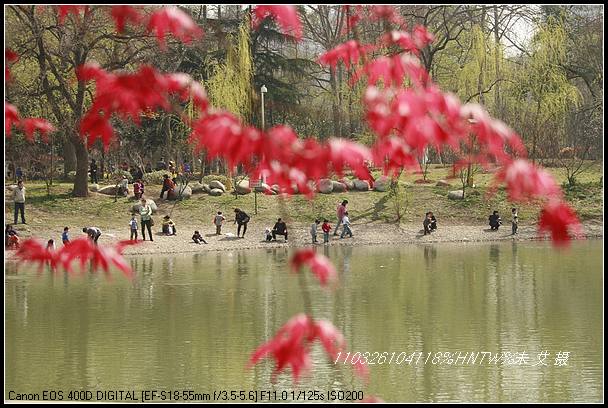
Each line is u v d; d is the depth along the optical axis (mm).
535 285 27531
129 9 4102
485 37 50250
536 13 50719
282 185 3840
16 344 18156
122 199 48719
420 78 4121
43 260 5418
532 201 3797
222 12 46844
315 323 4277
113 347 17797
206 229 46312
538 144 50812
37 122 6375
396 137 3812
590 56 54594
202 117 3887
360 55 4426
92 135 4316
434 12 49812
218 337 18953
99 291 27219
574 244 42062
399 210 48562
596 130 53844
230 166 3809
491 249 40781
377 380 14859
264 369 15758
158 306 23812
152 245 41969
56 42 42531
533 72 50031
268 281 29391
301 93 55906
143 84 4121
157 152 61938
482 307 23109
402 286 27688
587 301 23891
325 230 44250
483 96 50188
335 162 3742
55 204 46844
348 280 29344
